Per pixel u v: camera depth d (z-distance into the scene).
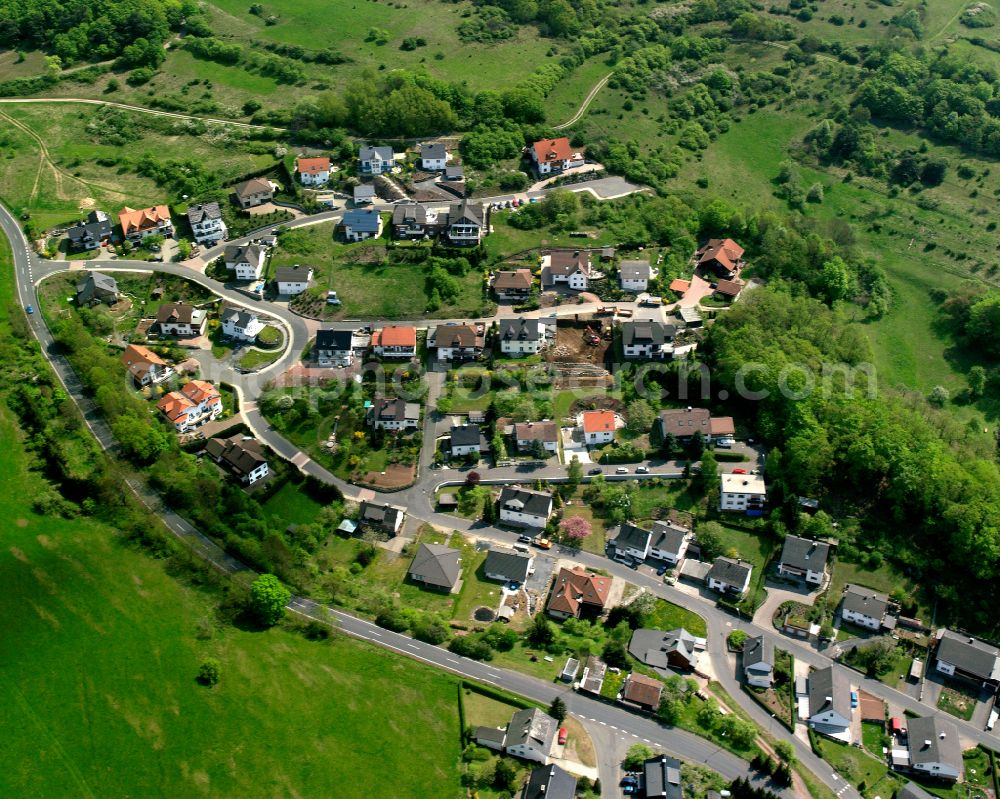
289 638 166.50
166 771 142.50
